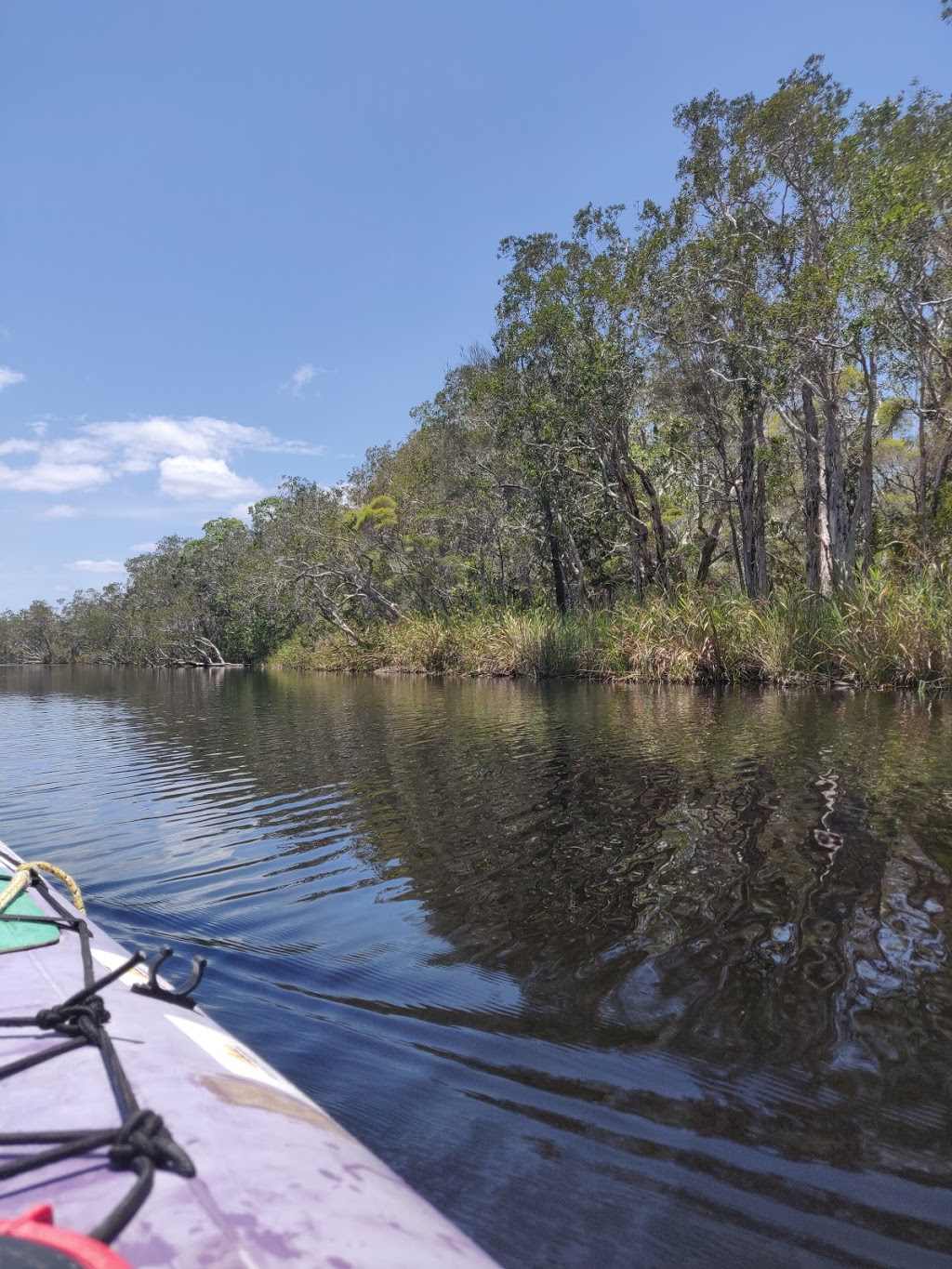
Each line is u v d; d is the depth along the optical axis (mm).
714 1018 3057
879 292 16891
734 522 26422
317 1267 957
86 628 88875
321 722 13328
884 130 17641
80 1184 1067
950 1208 2043
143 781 8398
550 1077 2645
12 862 3021
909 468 29156
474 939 3896
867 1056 2775
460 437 31797
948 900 4191
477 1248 1138
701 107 20516
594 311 23094
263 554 47156
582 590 28234
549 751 9117
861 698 13555
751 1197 2070
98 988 1645
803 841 5203
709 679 17906
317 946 3838
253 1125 1351
